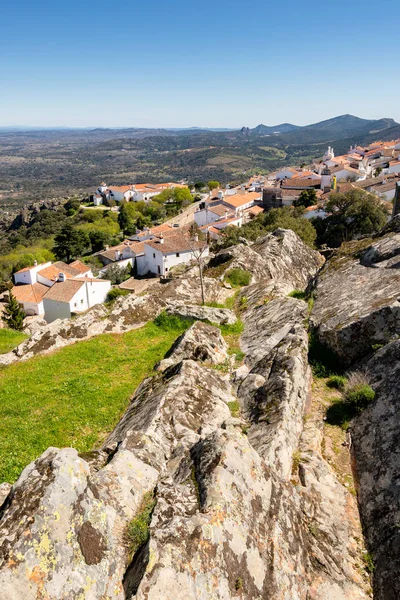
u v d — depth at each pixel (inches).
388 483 325.4
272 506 296.7
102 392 592.1
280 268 1249.4
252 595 239.6
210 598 223.8
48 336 788.6
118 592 223.6
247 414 449.4
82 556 226.7
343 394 458.6
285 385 442.6
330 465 370.3
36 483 245.4
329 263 764.0
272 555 265.4
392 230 774.5
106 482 282.4
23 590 203.5
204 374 514.6
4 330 1212.5
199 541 242.4
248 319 795.4
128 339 800.9
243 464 306.2
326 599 263.0
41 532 223.3
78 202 7667.3
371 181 4114.2
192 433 399.5
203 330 671.8
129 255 3708.2
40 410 557.3
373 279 613.0
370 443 374.3
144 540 247.4
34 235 6318.9
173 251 3334.2
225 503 271.0
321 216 3051.2
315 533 305.4
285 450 362.0
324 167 5280.5
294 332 565.3
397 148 6673.2
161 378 548.4
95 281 2669.8
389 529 294.2
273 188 4712.1
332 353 525.7
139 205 6446.9
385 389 416.5
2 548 214.8
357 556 293.4
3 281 3649.1
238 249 1257.4
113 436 461.4
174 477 316.8
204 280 1064.2
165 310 879.7
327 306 603.5
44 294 2593.5
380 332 486.9
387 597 260.5
